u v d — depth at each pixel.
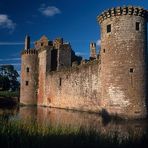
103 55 29.64
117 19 28.38
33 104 53.72
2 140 11.24
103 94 29.19
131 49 27.70
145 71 28.20
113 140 11.83
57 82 45.41
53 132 12.75
